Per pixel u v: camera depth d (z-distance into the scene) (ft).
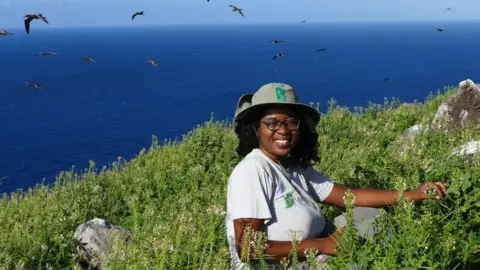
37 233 13.16
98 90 230.89
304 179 10.10
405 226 8.65
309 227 9.38
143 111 170.50
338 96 185.16
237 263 9.32
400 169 13.07
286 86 9.52
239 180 9.17
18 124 151.43
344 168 14.88
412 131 19.53
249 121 9.73
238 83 243.19
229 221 9.29
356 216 10.22
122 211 15.42
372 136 19.25
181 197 15.06
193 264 10.08
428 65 310.86
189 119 154.40
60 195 16.49
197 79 264.72
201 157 18.65
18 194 18.33
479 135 17.20
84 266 12.43
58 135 135.54
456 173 10.29
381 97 179.93
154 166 18.65
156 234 11.43
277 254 9.03
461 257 8.86
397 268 8.09
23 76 294.05
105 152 117.39
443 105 19.57
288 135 9.46
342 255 8.71
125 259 10.75
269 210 9.09
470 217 9.78
